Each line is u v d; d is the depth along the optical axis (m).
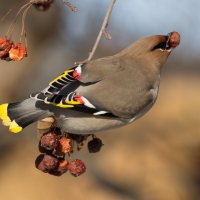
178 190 15.72
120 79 7.79
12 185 15.61
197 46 23.16
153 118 18.80
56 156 7.31
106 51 20.66
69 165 7.38
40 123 7.41
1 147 16.55
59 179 15.64
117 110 7.65
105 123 7.64
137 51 8.20
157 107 19.72
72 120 7.45
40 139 7.36
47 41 18.23
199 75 23.14
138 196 15.56
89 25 19.77
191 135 17.62
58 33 18.61
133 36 20.55
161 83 22.42
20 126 7.27
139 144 17.42
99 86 7.62
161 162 16.62
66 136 7.62
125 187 15.77
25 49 7.46
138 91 7.87
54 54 18.50
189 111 19.27
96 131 7.67
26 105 7.38
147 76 8.07
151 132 17.89
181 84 22.14
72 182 15.59
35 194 15.30
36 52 17.91
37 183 15.58
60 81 7.39
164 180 16.00
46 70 18.09
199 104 20.00
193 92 21.33
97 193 15.38
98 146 7.74
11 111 7.36
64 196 15.24
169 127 18.12
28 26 17.48
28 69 17.66
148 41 8.22
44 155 7.35
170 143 17.25
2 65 17.34
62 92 7.29
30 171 15.94
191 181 15.93
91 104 7.45
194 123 18.41
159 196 15.62
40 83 17.77
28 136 16.80
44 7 7.85
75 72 7.58
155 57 8.21
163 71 23.47
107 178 16.02
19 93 17.33
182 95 20.89
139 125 18.31
